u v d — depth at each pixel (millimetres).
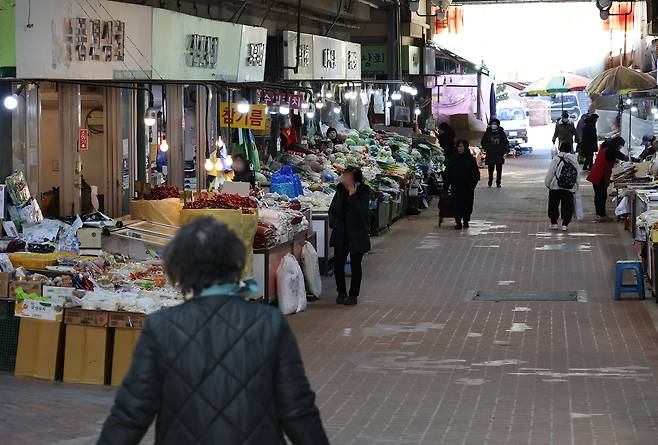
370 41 38781
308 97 28172
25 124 15031
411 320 15484
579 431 9609
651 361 12695
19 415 9992
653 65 39969
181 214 14750
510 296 17453
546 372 12172
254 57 22891
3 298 11961
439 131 41250
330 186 23672
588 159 43125
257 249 15430
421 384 11602
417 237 24859
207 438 4559
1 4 13484
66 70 14336
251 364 4633
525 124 58125
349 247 16688
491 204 31516
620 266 16969
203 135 21219
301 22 29312
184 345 4633
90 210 16969
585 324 15094
